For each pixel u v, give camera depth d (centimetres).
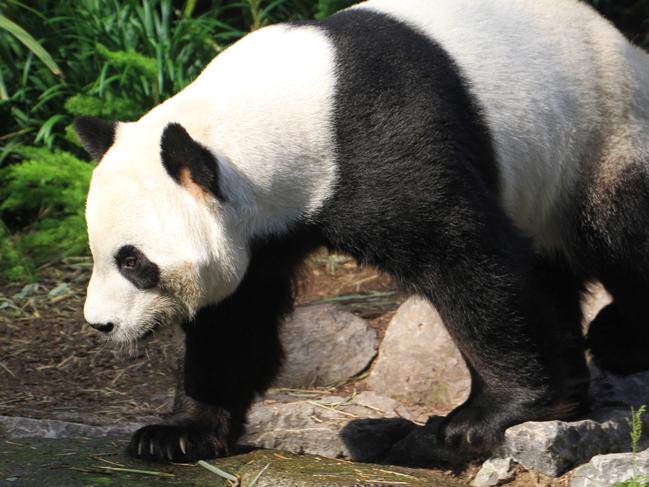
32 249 1506
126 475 872
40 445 930
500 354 904
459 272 875
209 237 845
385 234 866
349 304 1335
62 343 1278
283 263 910
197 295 866
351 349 1198
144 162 846
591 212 998
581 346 1045
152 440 909
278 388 1175
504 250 884
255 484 873
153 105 1581
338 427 1001
